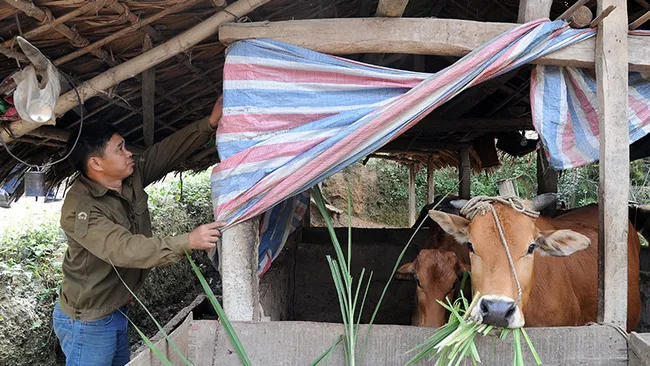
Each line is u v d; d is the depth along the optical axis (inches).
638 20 108.3
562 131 112.8
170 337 97.3
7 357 209.0
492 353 99.7
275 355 103.3
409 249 247.6
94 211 116.1
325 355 96.7
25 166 164.7
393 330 101.7
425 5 183.3
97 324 122.9
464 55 109.1
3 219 284.0
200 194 405.1
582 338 100.1
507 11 169.3
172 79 153.3
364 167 671.1
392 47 107.5
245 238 108.8
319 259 245.3
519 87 217.5
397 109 102.0
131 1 101.7
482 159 298.5
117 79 113.4
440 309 135.6
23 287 227.9
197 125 136.5
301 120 107.7
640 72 116.3
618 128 107.1
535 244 107.3
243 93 108.9
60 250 254.8
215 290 358.9
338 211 568.7
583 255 145.3
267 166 105.2
